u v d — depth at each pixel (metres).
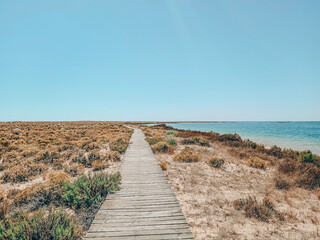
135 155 11.69
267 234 4.18
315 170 7.67
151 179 7.22
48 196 5.52
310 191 6.64
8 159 10.27
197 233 4.20
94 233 3.86
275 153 13.00
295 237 4.08
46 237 3.55
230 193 6.48
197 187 7.02
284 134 36.28
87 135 22.58
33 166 8.62
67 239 3.65
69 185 5.64
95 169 9.30
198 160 11.05
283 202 5.82
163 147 13.95
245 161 10.62
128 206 5.01
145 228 4.04
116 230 3.96
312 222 4.69
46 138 17.83
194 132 28.34
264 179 7.95
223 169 9.38
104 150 13.70
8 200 5.66
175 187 6.98
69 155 11.62
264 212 4.93
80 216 4.66
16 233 3.45
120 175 7.30
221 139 19.61
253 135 34.12
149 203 5.19
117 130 32.00
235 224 4.57
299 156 11.73
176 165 10.01
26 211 4.80
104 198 5.59
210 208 5.39
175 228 4.05
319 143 22.61
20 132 22.97
